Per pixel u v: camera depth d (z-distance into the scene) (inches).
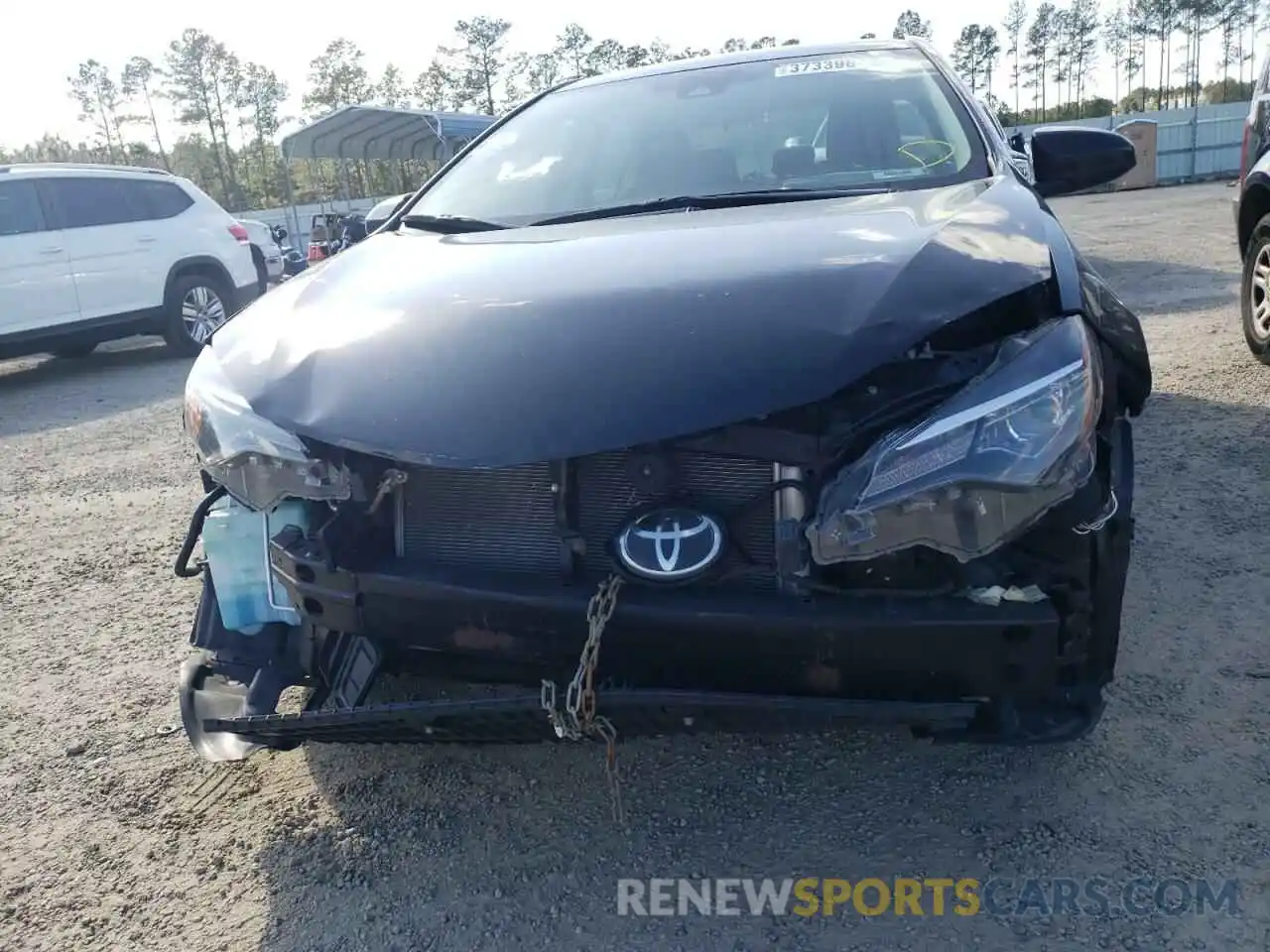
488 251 94.9
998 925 76.4
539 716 74.2
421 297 84.6
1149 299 307.4
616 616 71.7
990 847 84.5
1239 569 127.0
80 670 128.4
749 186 108.0
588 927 79.6
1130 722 99.0
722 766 98.3
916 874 82.4
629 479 74.6
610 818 92.3
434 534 80.0
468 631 76.3
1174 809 86.7
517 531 77.8
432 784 99.2
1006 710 74.5
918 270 74.9
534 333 75.5
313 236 515.2
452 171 127.5
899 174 105.0
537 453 67.7
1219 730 96.7
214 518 88.5
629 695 71.0
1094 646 75.8
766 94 123.1
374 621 78.9
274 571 84.0
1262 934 73.3
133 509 195.8
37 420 292.7
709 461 73.9
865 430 69.9
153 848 92.7
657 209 105.9
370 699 99.5
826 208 95.7
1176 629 114.8
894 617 68.7
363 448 71.7
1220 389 200.8
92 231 365.7
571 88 139.4
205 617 92.5
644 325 73.9
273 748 87.8
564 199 112.7
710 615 70.3
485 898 83.5
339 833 92.9
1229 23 2696.9
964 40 2738.7
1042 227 82.4
